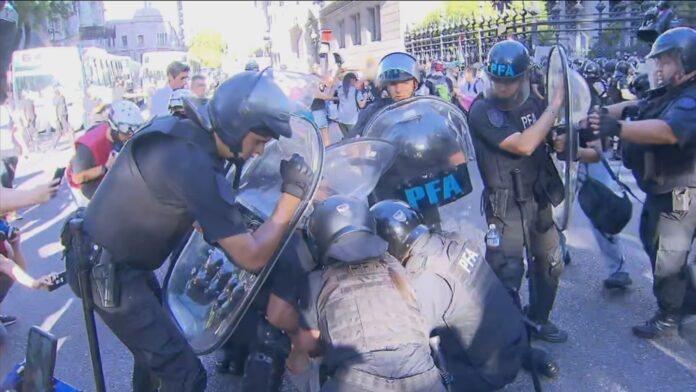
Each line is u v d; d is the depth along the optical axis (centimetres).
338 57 809
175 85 669
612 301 437
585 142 331
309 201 232
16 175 1148
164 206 220
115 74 2294
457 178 312
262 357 281
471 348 258
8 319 452
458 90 868
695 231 355
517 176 325
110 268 232
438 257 252
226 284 271
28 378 241
